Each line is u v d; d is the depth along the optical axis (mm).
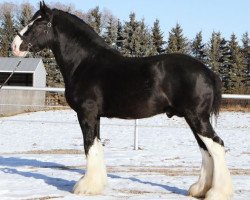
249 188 7082
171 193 6695
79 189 6551
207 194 6008
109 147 13102
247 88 53094
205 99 5977
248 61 57344
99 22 60406
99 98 6559
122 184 7340
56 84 50031
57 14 7164
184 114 6062
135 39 55062
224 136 17125
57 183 7449
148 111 6297
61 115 27078
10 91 34531
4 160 10273
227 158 10945
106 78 6512
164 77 6105
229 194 5941
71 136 16516
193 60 6160
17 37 7203
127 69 6422
